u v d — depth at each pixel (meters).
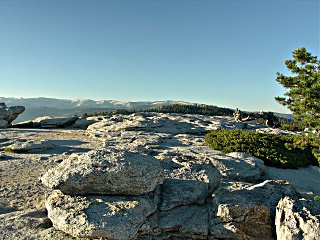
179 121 44.03
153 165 11.75
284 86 14.18
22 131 38.56
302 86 13.34
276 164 22.77
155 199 11.58
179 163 14.36
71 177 10.98
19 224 10.88
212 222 10.95
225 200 11.43
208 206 11.74
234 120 51.06
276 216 10.58
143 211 10.68
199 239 10.85
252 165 19.06
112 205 10.66
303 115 13.58
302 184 19.55
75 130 43.28
